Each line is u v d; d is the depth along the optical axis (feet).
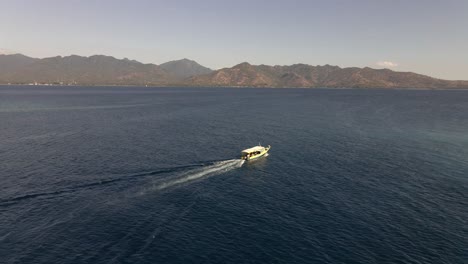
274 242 159.12
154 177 244.83
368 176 259.60
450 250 155.84
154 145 346.33
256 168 277.44
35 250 146.00
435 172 271.69
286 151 338.95
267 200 208.95
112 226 168.76
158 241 156.35
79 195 206.80
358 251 153.28
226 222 177.68
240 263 141.79
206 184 234.99
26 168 257.14
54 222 171.22
